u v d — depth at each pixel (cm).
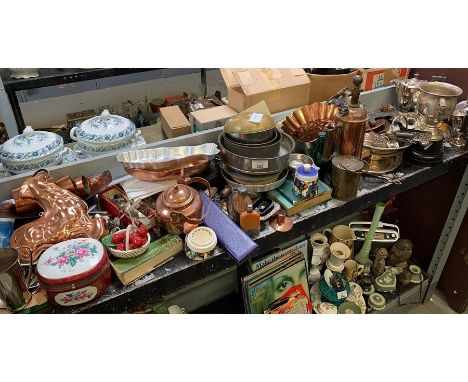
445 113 140
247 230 109
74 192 112
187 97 233
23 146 121
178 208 103
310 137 136
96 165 122
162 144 130
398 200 209
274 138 121
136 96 289
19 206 106
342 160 123
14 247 96
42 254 89
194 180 119
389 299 175
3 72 175
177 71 300
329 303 157
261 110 134
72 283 84
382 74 174
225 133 122
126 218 107
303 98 153
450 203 180
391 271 181
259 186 117
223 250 105
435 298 199
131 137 134
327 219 124
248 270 149
